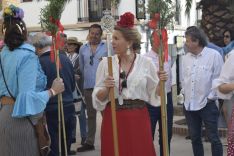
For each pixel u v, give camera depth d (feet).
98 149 26.66
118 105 14.17
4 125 13.53
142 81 14.20
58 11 15.44
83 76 25.82
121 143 14.11
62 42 17.53
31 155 13.62
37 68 13.88
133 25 14.28
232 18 29.84
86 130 27.50
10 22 13.75
